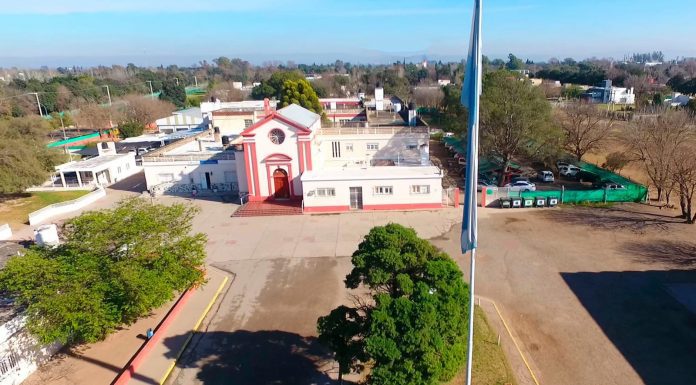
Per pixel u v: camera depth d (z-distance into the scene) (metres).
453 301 15.01
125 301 20.48
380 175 40.06
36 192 50.62
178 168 48.28
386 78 165.50
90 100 125.69
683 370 18.78
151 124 100.19
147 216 23.06
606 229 34.06
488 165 54.03
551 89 126.88
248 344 21.61
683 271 27.12
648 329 21.66
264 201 43.44
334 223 37.44
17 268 19.05
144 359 20.61
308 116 47.62
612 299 24.34
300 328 22.78
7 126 48.03
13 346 19.23
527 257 29.73
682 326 21.80
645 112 57.00
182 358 20.80
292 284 27.38
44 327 18.69
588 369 19.03
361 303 24.08
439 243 32.62
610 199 40.38
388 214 39.16
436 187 39.66
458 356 14.61
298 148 42.03
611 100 121.19
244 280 28.17
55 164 49.44
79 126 101.94
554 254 30.08
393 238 17.20
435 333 14.09
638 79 142.50
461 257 30.00
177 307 24.56
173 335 22.42
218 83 181.00
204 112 78.00
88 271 20.11
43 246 22.62
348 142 48.47
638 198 40.16
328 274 28.47
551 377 18.61
